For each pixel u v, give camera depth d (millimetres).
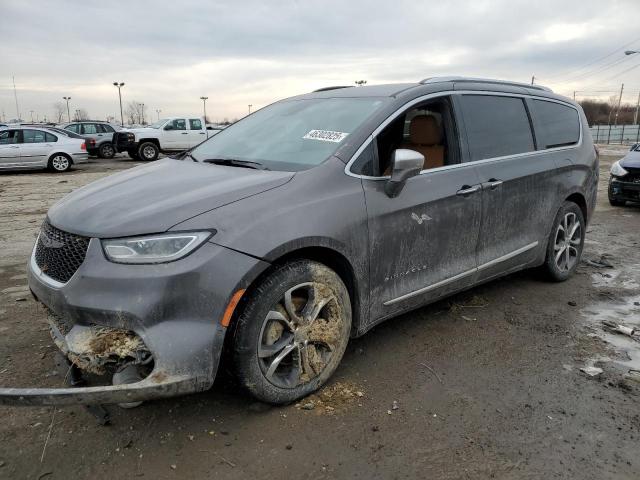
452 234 3730
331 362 3107
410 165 3137
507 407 2979
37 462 2490
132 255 2498
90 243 2574
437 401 3029
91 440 2650
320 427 2771
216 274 2535
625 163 10062
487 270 4117
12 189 13117
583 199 5168
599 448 2631
